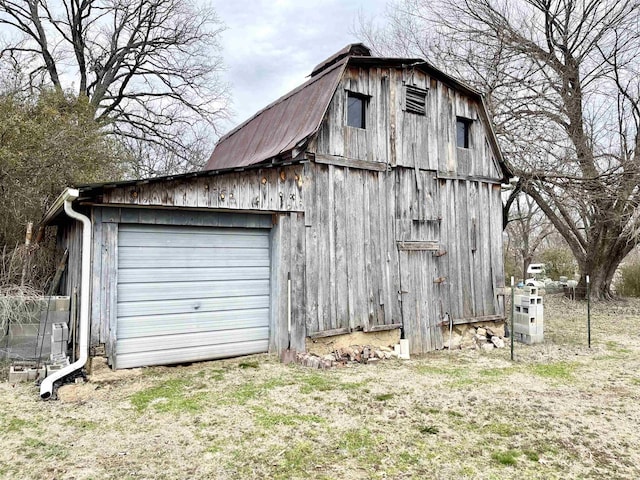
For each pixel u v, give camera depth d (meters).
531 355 7.32
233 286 6.38
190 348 6.02
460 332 8.12
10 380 5.15
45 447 3.62
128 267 5.60
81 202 5.02
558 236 30.27
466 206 8.45
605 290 15.41
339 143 6.96
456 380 5.74
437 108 8.18
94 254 5.27
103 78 16.88
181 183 5.51
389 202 7.46
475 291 8.36
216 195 5.76
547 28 14.29
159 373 5.61
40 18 15.73
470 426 4.20
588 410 4.69
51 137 8.84
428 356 7.22
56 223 8.34
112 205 5.23
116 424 4.09
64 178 9.01
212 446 3.67
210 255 6.22
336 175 6.93
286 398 4.84
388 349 7.09
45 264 7.55
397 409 4.61
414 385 5.47
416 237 7.71
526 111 13.14
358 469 3.33
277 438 3.84
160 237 5.84
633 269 16.80
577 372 6.25
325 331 6.61
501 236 8.94
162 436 3.85
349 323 6.85
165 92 18.00
